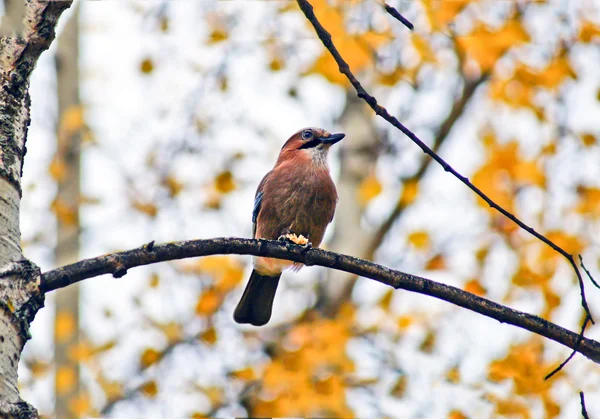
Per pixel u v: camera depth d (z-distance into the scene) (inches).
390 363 491.8
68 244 531.8
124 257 241.9
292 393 468.8
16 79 229.9
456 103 572.1
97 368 506.9
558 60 470.9
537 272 476.7
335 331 496.4
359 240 601.6
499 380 417.4
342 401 468.8
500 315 265.1
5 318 205.8
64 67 570.9
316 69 493.7
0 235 212.8
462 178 257.3
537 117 495.2
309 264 279.1
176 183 544.7
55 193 542.0
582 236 492.4
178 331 526.6
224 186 539.5
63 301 526.0
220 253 267.4
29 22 234.8
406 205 555.2
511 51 479.5
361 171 641.6
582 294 258.7
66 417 483.2
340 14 455.8
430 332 500.7
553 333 264.2
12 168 221.0
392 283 273.1
